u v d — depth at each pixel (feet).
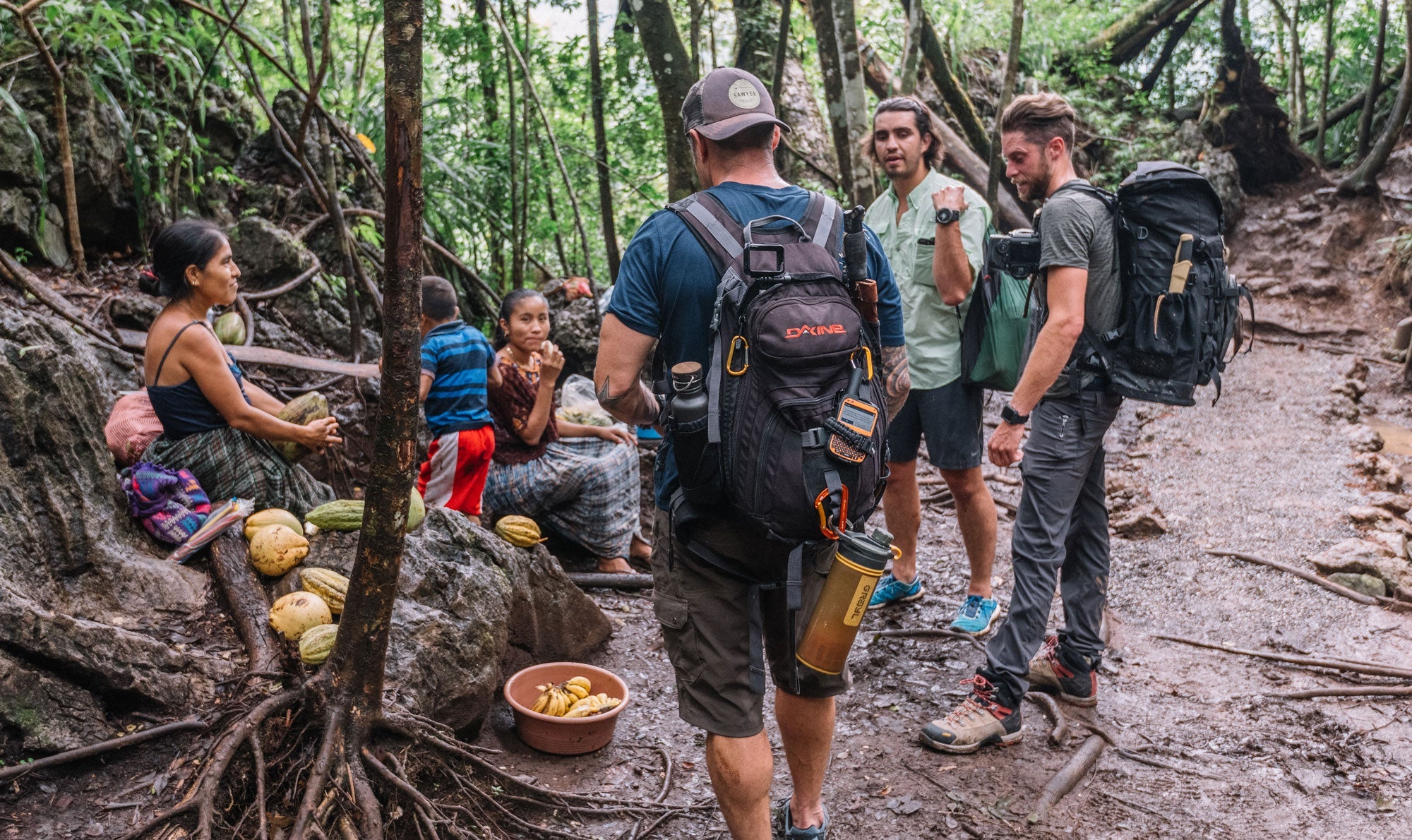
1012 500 18.20
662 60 20.79
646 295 6.93
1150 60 43.80
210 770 7.13
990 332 11.97
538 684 10.52
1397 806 9.30
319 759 7.29
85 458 9.16
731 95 7.11
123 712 7.97
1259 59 39.01
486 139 22.94
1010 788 9.55
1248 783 9.72
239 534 9.91
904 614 13.62
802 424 6.48
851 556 6.69
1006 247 10.19
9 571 8.10
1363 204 33.32
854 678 11.83
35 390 8.83
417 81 6.50
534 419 13.93
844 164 20.68
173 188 16.79
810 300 6.58
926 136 12.82
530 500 14.08
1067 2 39.58
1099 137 34.91
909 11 25.18
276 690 8.16
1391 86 41.24
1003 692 10.30
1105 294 9.94
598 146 21.62
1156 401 9.94
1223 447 20.75
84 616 8.47
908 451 13.11
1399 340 27.61
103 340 13.29
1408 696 11.40
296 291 16.81
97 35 14.88
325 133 17.49
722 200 6.97
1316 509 17.28
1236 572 15.05
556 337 19.47
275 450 10.69
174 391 10.12
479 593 10.02
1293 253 33.42
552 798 8.76
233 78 19.57
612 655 12.19
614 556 14.56
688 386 6.50
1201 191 9.96
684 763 9.80
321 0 20.81
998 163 24.75
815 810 8.34
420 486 13.29
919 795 9.42
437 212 21.12
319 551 10.00
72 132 15.21
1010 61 24.32
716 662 7.07
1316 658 12.33
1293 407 23.11
